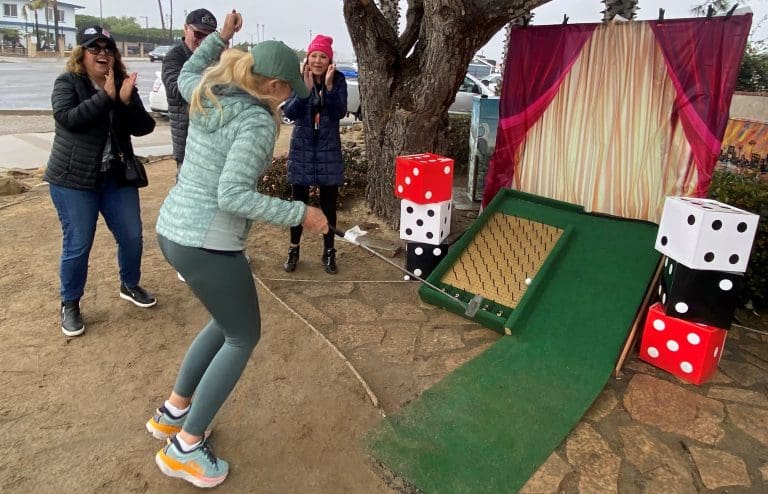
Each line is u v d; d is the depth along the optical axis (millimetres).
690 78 3475
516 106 4328
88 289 3760
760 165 6059
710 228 2646
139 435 2426
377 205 5355
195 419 2090
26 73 24469
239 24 2396
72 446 2344
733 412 2674
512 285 3615
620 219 3832
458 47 4352
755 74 10023
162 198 6258
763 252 3516
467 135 7852
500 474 2277
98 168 3021
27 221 5141
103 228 4992
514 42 4234
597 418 2633
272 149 1945
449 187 3879
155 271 4125
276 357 3057
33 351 3016
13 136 9547
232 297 1993
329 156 4016
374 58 4887
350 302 3766
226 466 2219
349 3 4727
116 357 2996
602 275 3436
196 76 2209
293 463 2314
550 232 3928
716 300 2771
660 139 3672
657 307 3014
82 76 2980
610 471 2303
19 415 2514
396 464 2320
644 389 2842
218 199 1832
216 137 1896
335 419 2584
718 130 3406
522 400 2729
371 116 5121
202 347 2225
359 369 3006
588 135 3992
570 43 3967
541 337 3188
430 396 2760
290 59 1910
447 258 3855
